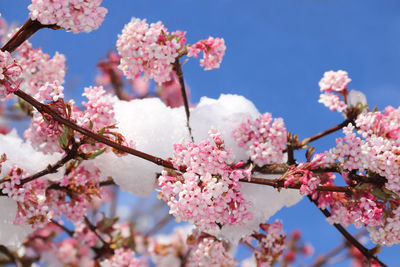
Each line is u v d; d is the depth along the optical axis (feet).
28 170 3.14
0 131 3.59
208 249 3.22
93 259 3.60
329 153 2.93
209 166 2.90
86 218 3.53
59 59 3.33
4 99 2.93
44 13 2.86
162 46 3.08
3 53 2.83
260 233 3.27
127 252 3.56
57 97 2.93
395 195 2.92
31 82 3.30
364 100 3.22
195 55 3.13
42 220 3.07
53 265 3.86
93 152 2.97
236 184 2.92
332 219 3.10
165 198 3.03
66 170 3.20
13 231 3.11
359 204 2.98
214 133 2.92
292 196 3.16
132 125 3.12
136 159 3.10
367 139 2.94
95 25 2.89
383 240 3.00
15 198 3.02
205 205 2.89
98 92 3.03
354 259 3.71
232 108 3.18
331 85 3.22
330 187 2.96
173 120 3.19
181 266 3.81
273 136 3.13
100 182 3.27
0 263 3.65
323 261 3.80
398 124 2.99
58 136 2.95
